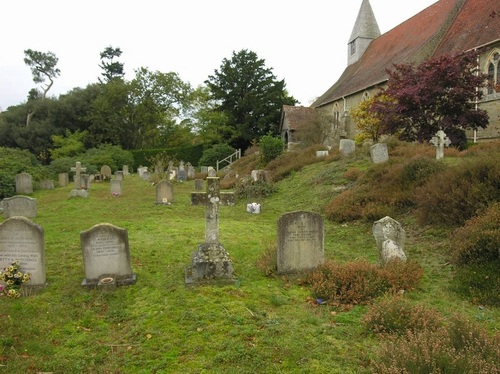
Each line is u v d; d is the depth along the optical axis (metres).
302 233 7.28
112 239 6.80
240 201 17.14
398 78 20.00
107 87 49.50
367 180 13.90
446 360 3.67
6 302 6.05
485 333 4.37
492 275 6.42
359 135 26.64
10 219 6.54
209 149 44.75
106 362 4.48
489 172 9.16
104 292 6.44
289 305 6.01
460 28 26.25
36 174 24.78
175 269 7.63
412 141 19.70
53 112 51.44
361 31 42.78
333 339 4.93
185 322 5.38
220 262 6.86
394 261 7.16
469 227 7.73
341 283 6.39
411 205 11.13
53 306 5.95
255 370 4.26
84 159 38.44
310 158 21.22
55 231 11.02
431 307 5.85
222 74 50.47
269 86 50.31
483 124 18.83
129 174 37.81
